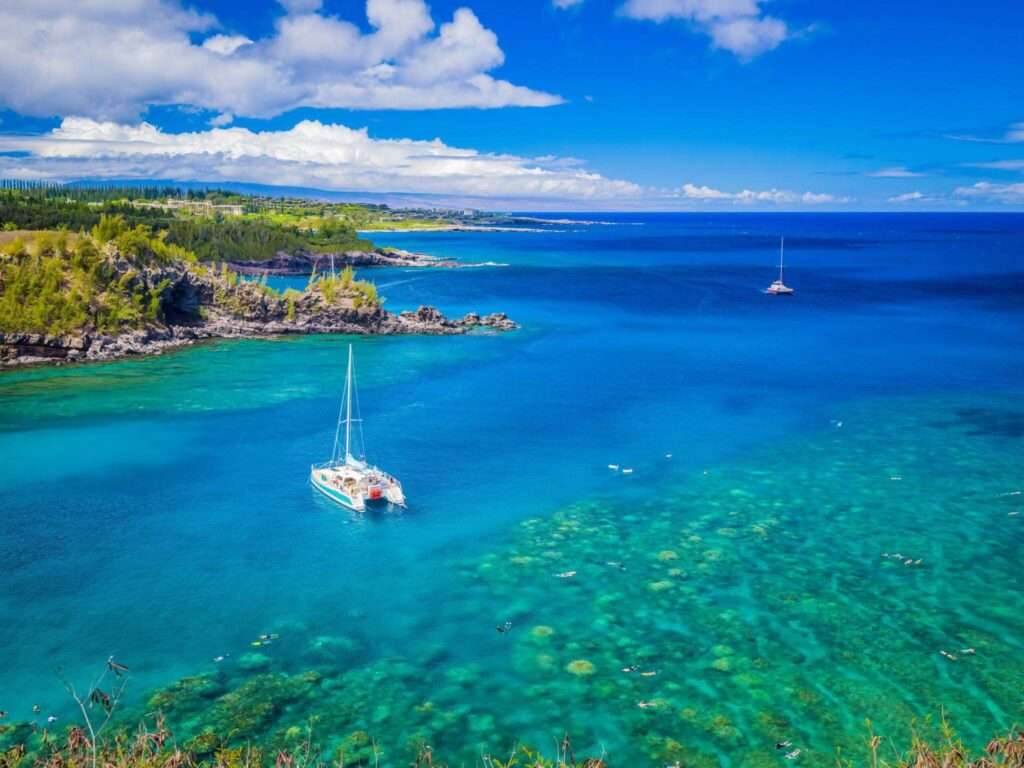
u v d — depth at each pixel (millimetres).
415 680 44094
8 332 125812
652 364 131625
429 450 85188
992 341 152375
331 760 37562
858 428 93188
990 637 47594
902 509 68062
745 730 39531
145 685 43594
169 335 144750
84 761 28000
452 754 38156
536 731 39781
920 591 53438
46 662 45719
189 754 36594
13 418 94625
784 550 60219
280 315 161875
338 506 69812
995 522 64938
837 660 45406
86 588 54562
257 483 75000
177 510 68375
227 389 110500
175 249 174375
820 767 36844
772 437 90000
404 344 148500
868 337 158375
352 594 54156
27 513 67188
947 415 98625
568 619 50562
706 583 55062
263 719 40625
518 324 174500
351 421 95062
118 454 82438
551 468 79688
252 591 54500
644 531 64188
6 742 38562
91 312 135375
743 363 132375
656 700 42031
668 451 84938
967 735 38750
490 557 59719
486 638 48469
